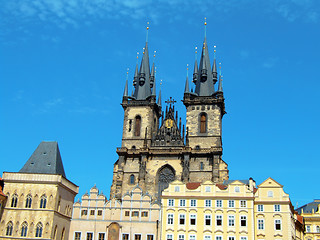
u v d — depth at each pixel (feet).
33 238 322.34
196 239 320.09
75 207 350.02
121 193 415.44
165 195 335.26
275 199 322.75
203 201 329.31
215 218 323.57
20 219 329.11
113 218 343.46
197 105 448.65
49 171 351.25
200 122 442.50
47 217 328.29
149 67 499.10
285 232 313.53
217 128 435.12
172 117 451.53
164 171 423.23
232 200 325.83
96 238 338.54
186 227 324.60
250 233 314.76
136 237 335.47
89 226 342.44
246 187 327.67
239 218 320.29
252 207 320.91
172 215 329.52
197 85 469.16
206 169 414.41
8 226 327.88
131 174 424.87
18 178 341.21
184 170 409.08
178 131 443.32
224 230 319.06
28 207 333.21
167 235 324.60
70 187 370.94
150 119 453.17
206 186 333.83
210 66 483.10
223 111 465.06
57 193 337.93
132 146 442.50
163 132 444.96
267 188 327.47
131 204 346.13
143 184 412.16
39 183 339.57
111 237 337.11
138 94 474.90
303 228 385.70
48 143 375.25
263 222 319.27
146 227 336.90
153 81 485.56
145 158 424.05
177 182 338.95
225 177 406.00
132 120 454.81
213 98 449.89
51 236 324.80
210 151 416.87
